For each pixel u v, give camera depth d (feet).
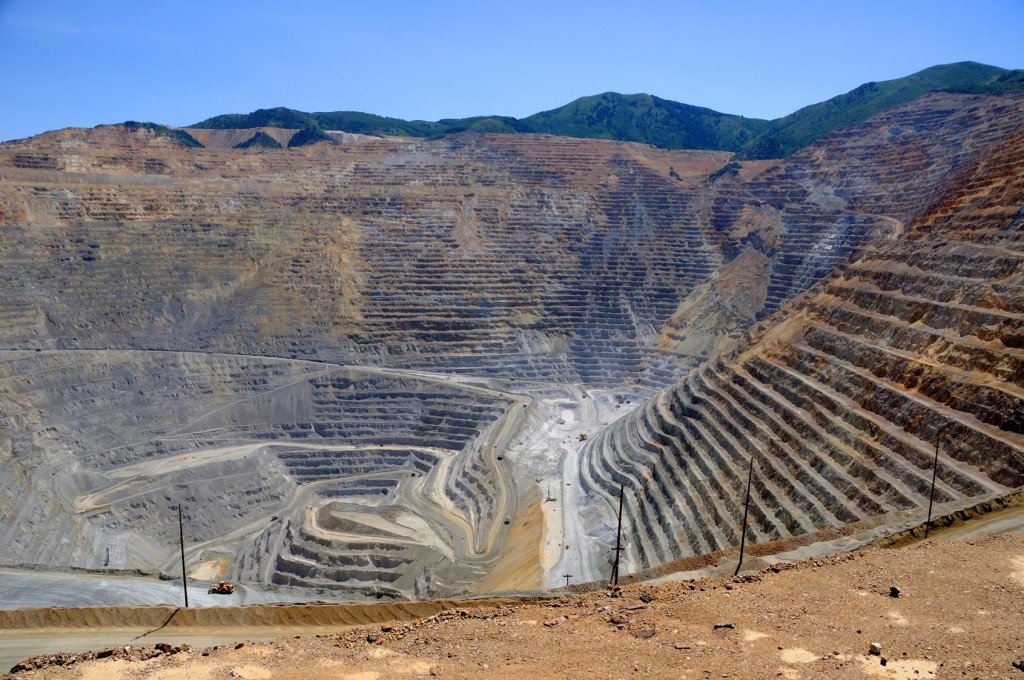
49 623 121.80
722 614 88.43
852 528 138.10
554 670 76.54
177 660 84.99
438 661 81.00
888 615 84.64
